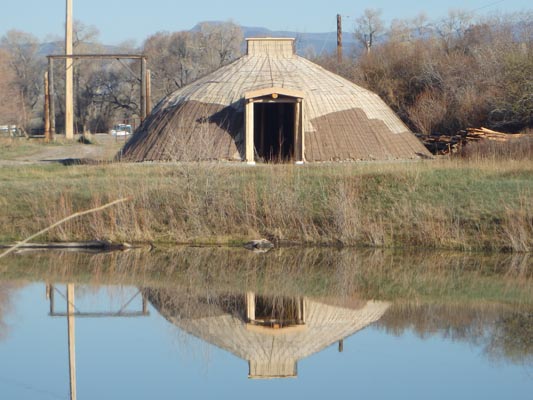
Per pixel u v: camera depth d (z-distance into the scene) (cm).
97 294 3584
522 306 3353
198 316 3278
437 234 4209
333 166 5072
